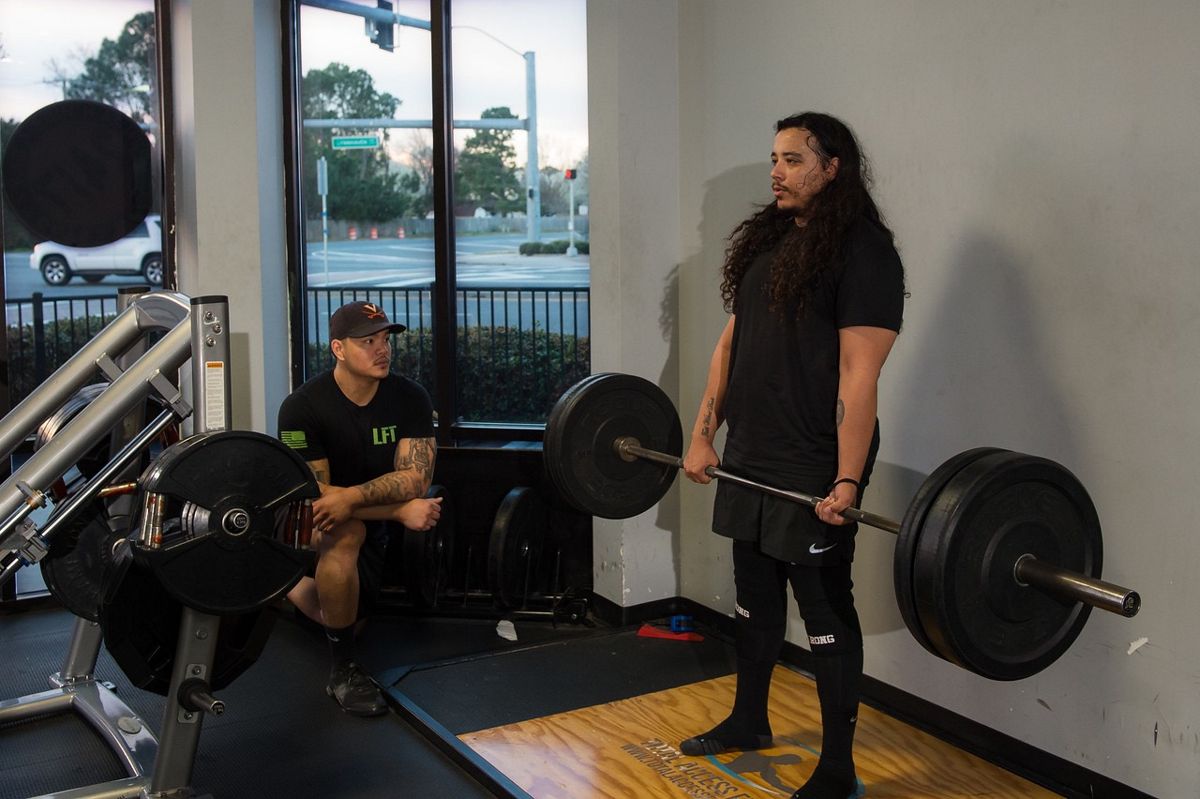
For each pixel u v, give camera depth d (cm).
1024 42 213
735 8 286
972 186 226
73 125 367
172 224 373
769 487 199
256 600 191
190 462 182
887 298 190
